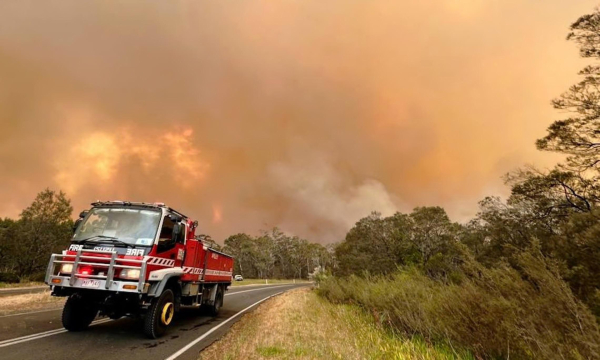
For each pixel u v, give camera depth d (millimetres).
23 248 37312
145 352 6332
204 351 6574
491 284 5301
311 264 111938
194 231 9969
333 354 6219
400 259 36500
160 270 7730
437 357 5840
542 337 4168
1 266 38938
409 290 8828
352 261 37312
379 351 6484
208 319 11180
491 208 16078
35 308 11305
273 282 67250
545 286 4219
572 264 5391
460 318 5801
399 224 42281
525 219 14555
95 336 7395
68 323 7629
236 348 6691
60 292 7188
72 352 6035
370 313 11562
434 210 43594
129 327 8680
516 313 4566
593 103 12711
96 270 7121
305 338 7734
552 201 13938
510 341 4840
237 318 11664
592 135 13031
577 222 5758
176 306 8844
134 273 7047
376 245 39688
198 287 10641
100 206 8305
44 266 37781
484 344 5305
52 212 39031
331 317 11492
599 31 12445
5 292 18375
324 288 22422
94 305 7691
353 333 8398
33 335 7129
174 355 6191
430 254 40344
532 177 14820
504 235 14664
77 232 7762
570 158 13602
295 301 18562
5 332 7289
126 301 7422
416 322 7465
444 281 8109
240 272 96125
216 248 12617
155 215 8094
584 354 3662
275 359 5867
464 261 6023
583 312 3760
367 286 13594
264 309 15000
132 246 7406
